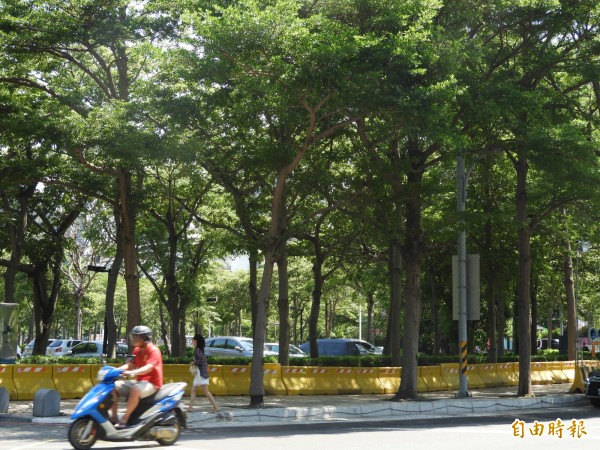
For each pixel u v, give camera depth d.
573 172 20.72
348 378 27.33
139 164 20.36
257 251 24.92
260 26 16.88
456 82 19.39
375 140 21.19
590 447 12.61
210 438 13.88
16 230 28.98
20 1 21.66
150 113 20.53
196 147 20.31
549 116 22.59
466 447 12.24
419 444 12.66
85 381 22.70
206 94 19.95
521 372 24.61
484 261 33.41
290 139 21.31
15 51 21.56
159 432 12.08
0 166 21.25
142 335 12.20
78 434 11.49
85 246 48.38
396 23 18.47
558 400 23.50
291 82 17.50
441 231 22.97
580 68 22.45
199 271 38.25
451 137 18.30
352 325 86.12
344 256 31.80
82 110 21.95
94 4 21.38
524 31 23.05
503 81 21.55
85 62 25.77
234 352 36.84
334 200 21.73
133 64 24.72
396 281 28.70
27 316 67.19
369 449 11.91
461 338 23.88
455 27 21.98
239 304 66.38
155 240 36.16
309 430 15.62
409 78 18.80
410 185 21.19
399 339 28.72
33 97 21.94
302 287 56.88
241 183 24.97
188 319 62.84
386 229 21.55
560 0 22.17
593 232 29.75
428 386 28.56
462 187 23.38
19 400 21.55
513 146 22.30
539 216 25.45
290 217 21.83
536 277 37.22
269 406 20.64
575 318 34.66
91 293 63.47
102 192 23.27
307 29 17.05
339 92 17.73
